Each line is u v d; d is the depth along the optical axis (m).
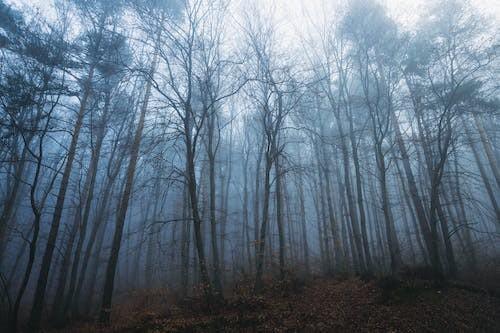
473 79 12.45
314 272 17.66
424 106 13.59
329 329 7.90
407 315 8.20
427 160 14.24
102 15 13.09
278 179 14.16
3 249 16.72
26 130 10.54
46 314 12.70
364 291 10.43
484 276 11.93
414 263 16.39
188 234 14.60
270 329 8.06
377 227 18.53
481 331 7.10
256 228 17.69
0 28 11.30
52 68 11.42
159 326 8.66
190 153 11.33
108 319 9.97
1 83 10.09
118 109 15.08
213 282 11.10
